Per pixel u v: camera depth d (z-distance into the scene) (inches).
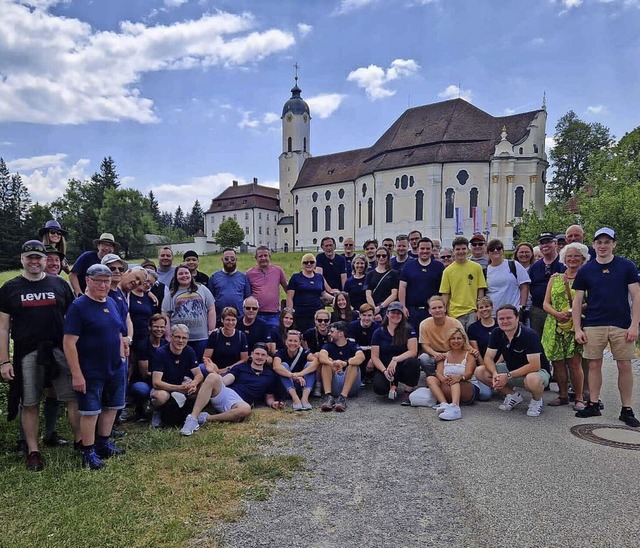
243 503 138.4
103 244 250.2
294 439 193.5
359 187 2393.0
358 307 324.5
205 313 261.0
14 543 118.4
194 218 5349.4
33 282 175.9
